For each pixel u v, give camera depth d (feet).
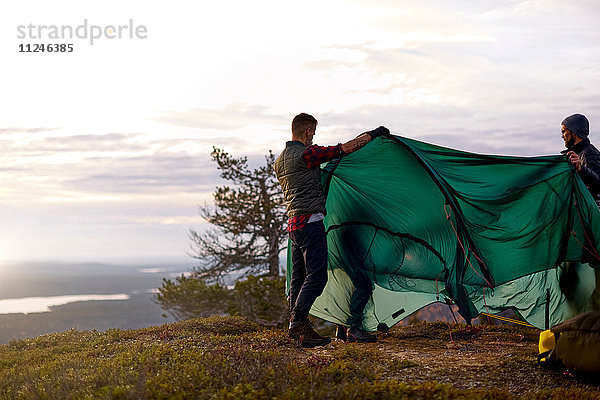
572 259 22.72
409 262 24.03
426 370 19.84
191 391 16.70
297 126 21.81
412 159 22.35
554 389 17.66
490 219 22.29
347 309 24.80
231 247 85.61
